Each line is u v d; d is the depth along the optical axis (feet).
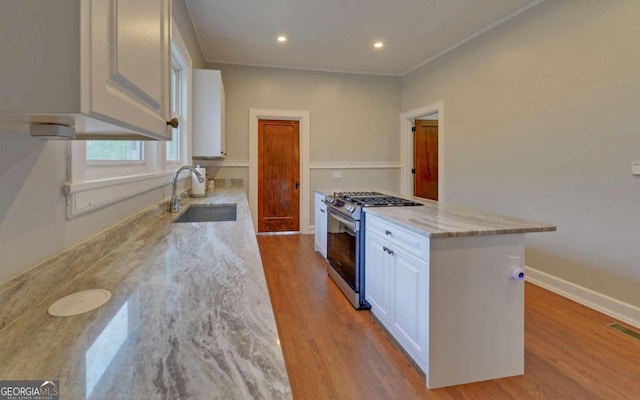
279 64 16.97
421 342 5.99
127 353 2.01
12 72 1.62
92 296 2.88
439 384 5.80
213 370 1.86
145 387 1.71
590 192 9.06
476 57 13.19
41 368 1.86
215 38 13.61
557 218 9.98
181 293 2.96
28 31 1.63
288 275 11.51
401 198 10.18
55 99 1.65
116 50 2.00
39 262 2.96
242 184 17.25
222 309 2.64
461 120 14.12
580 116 9.27
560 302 9.36
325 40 13.82
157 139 3.34
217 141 12.59
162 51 3.17
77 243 3.65
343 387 5.81
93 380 1.76
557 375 6.15
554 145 10.02
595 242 8.96
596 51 8.83
